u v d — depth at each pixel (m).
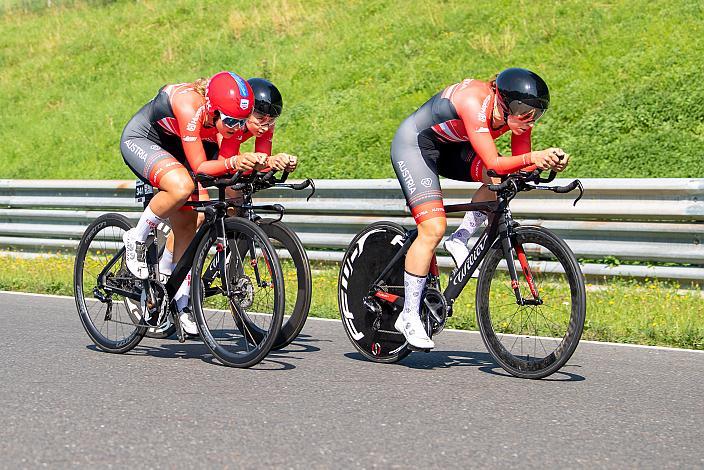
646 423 4.28
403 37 16.11
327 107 14.62
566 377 5.34
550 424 4.22
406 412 4.43
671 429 4.18
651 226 8.22
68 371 5.42
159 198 5.74
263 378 5.23
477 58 14.55
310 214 10.44
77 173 15.38
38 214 11.84
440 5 17.03
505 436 4.00
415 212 5.51
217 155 6.22
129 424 4.16
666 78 12.12
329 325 7.38
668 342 6.57
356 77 15.35
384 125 13.35
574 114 12.12
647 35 13.52
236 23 19.41
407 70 14.98
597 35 14.08
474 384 5.11
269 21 19.30
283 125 14.41
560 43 14.16
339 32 17.53
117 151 15.85
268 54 17.70
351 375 5.35
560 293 6.20
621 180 8.40
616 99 12.02
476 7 16.31
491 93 5.26
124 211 11.32
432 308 5.57
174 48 19.52
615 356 6.04
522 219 9.09
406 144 5.54
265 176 5.64
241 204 5.84
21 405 4.53
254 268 5.81
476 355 6.10
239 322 5.87
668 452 3.80
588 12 14.87
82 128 17.05
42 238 11.93
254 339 5.77
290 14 19.16
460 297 8.22
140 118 5.95
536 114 5.14
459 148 5.63
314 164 12.89
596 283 8.52
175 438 3.93
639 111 11.66
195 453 3.71
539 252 5.48
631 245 8.30
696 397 4.86
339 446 3.82
